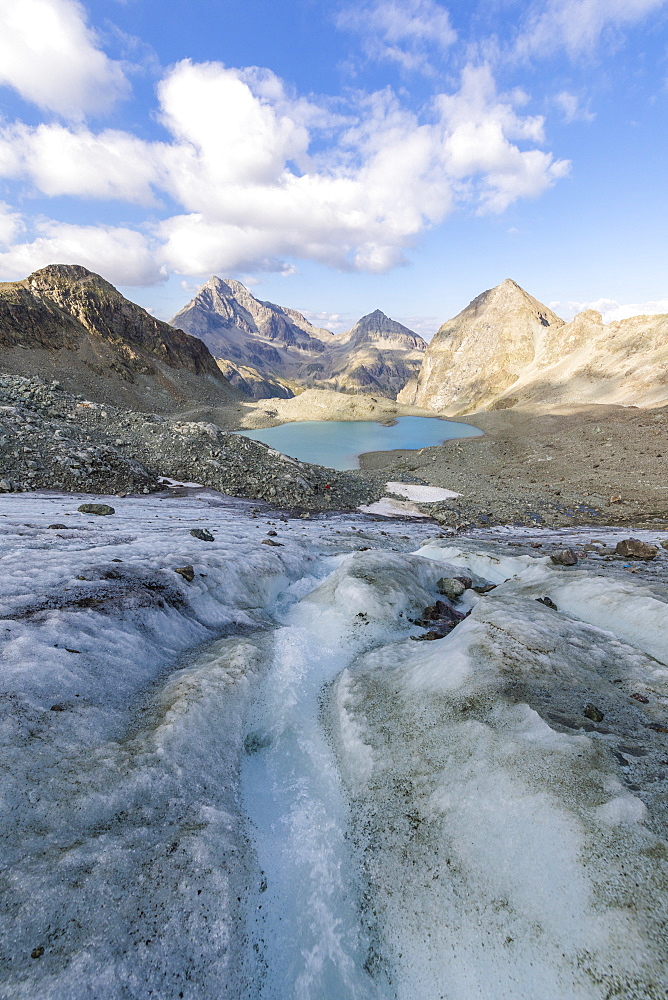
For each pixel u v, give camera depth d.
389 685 11.56
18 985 4.70
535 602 14.77
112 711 9.52
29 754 7.52
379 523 45.06
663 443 76.75
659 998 4.70
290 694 11.77
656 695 9.68
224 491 47.03
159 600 14.38
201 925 6.03
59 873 5.93
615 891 5.64
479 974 5.68
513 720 8.80
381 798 8.40
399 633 15.59
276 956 6.28
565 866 6.09
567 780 7.12
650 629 12.80
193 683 10.80
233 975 5.82
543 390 181.00
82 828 6.76
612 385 155.88
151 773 8.07
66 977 4.89
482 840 6.92
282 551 23.67
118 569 15.57
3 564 14.49
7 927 5.17
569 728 8.27
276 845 7.87
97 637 11.42
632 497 57.00
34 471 36.31
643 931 5.21
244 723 10.70
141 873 6.33
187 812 7.76
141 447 51.56
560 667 10.58
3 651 9.43
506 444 100.44
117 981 5.08
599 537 40.72
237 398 189.00
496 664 10.55
